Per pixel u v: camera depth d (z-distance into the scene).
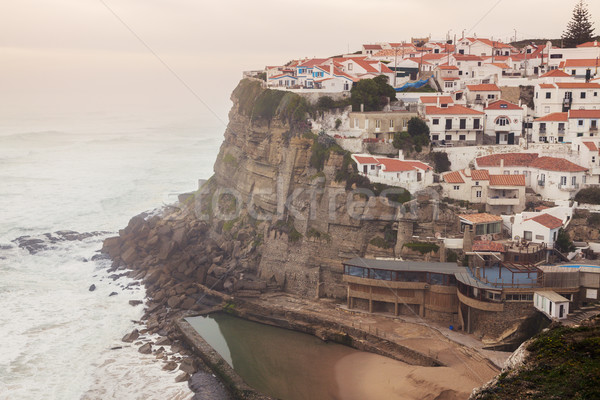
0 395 69.94
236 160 133.00
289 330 89.06
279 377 75.38
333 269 96.81
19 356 79.25
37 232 133.00
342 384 73.38
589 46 145.12
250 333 88.00
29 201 159.50
